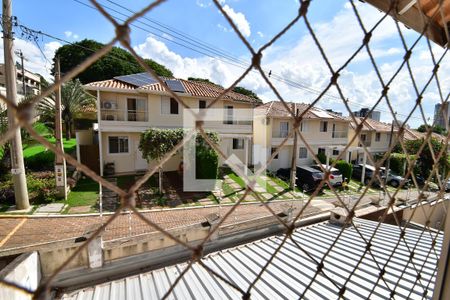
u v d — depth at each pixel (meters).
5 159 9.38
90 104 19.42
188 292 3.08
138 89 11.52
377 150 19.89
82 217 7.52
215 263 3.77
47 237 6.17
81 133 14.09
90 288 3.29
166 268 3.69
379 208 6.07
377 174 1.25
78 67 0.58
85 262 3.58
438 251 3.67
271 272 3.45
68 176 10.59
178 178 12.32
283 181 13.58
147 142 10.17
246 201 10.09
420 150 1.40
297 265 3.59
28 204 7.78
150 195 9.97
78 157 11.77
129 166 12.66
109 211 8.02
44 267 3.36
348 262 3.55
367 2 1.21
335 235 4.62
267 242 4.45
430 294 2.61
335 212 5.44
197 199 9.93
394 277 3.05
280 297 2.92
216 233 4.56
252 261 3.80
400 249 3.83
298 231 4.93
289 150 16.23
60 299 3.10
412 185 13.54
